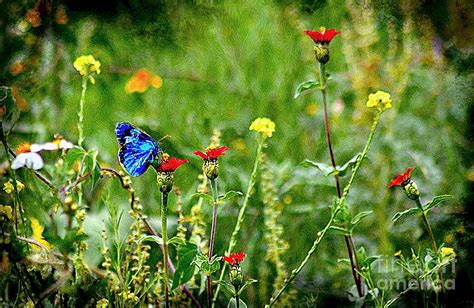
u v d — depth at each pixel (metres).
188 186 2.82
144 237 2.40
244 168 2.86
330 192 2.82
